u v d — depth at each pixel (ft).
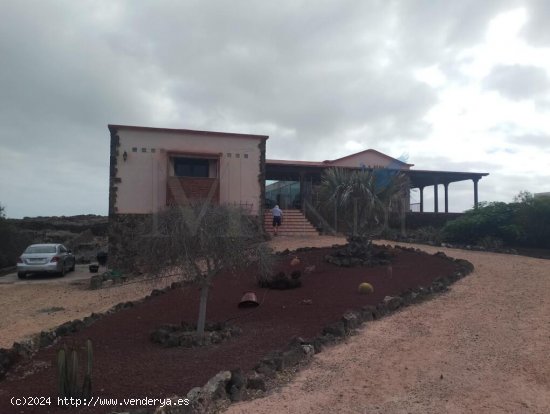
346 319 26.37
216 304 35.09
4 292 52.90
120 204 67.67
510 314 29.12
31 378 20.27
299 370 20.47
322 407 16.97
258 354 22.02
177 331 26.84
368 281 38.50
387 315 29.55
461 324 27.20
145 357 22.18
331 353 22.66
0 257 78.48
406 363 21.35
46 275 69.82
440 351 22.85
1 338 31.07
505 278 40.81
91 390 17.37
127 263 66.44
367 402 17.44
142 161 68.85
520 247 65.10
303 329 26.43
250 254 26.86
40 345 25.71
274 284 38.73
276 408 16.80
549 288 36.37
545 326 26.45
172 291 41.29
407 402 17.47
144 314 33.19
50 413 16.03
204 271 27.30
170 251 24.16
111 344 25.34
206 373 19.49
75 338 27.32
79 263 94.22
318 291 36.27
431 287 35.63
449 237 73.00
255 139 73.92
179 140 70.69
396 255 50.93
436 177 95.20
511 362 21.33
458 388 18.71
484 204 73.51
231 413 16.35
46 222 122.52
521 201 66.95
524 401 17.58
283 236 76.02
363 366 20.99
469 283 38.75
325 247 58.54
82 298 47.37
